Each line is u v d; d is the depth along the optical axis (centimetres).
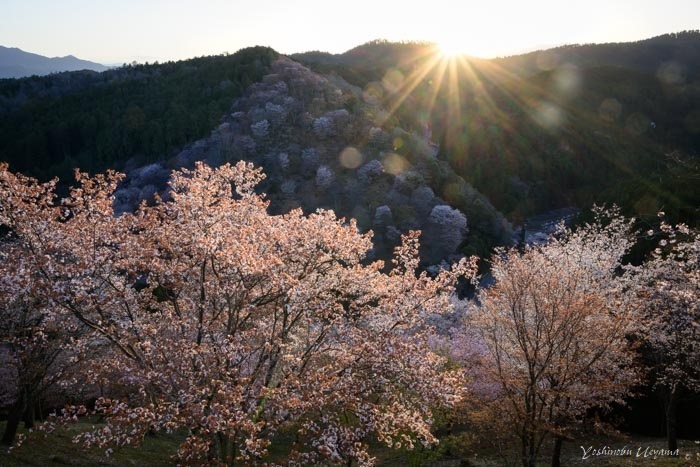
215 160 10706
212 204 1720
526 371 1881
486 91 18100
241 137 11100
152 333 1381
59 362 2138
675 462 1864
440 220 8962
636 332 1994
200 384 1344
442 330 3697
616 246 2486
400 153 11719
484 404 1833
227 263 1498
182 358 1310
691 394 2608
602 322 1775
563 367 1688
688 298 1761
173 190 1727
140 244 1584
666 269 2078
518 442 1878
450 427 2317
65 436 2422
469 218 10038
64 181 10806
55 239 1502
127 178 10888
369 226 9281
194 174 1753
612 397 1952
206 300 1583
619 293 2080
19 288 1301
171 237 1608
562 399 1891
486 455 2325
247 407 1300
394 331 1608
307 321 1659
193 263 1642
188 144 11631
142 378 1255
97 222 1579
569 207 12562
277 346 1467
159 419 1193
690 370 2045
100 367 1359
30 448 2100
